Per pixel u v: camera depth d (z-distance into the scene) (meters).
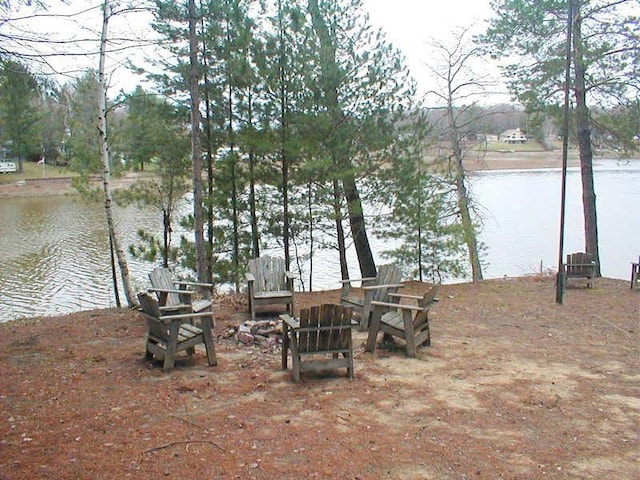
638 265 12.06
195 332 6.17
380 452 4.06
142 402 4.98
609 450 4.16
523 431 4.48
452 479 3.69
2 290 16.22
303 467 3.80
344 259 13.20
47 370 5.89
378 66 11.66
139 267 19.20
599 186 42.88
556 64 13.33
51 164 53.78
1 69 4.87
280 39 11.03
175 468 3.74
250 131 11.23
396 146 12.20
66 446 4.04
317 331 5.59
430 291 6.77
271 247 13.40
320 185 11.91
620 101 13.73
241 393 5.27
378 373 5.94
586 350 6.98
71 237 25.31
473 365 6.25
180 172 12.40
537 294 11.53
